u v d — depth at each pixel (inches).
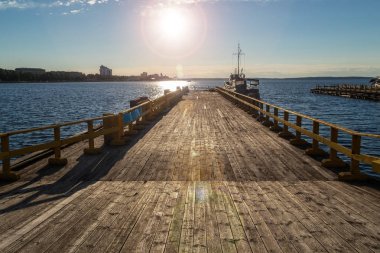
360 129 1176.2
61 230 192.7
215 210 222.7
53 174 318.0
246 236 183.6
